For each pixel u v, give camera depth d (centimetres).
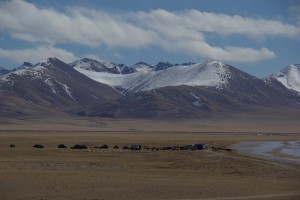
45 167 9000
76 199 5562
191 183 6925
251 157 12100
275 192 6188
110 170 8669
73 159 10931
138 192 6062
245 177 7900
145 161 10738
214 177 7819
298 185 6862
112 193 5969
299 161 10994
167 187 6488
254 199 5656
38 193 5878
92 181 6944
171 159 11269
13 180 6881
